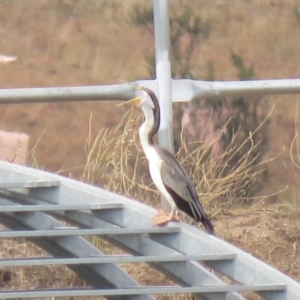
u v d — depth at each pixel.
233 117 15.54
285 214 12.12
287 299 6.71
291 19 31.55
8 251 11.05
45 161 21.11
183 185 7.30
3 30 31.84
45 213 7.69
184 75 17.39
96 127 23.59
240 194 13.12
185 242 7.03
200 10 31.72
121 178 12.24
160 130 7.28
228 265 6.88
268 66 27.88
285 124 20.78
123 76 27.59
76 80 27.72
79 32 31.39
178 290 6.84
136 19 27.23
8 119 24.38
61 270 10.84
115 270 7.79
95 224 7.41
